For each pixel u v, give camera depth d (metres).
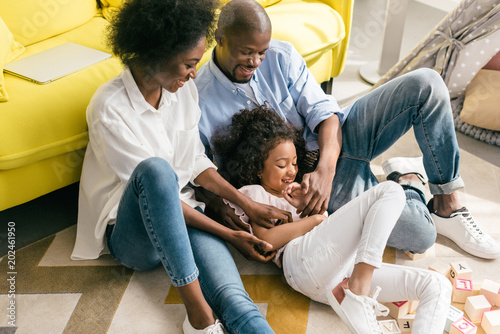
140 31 1.22
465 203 1.82
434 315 1.22
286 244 1.41
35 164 1.55
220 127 1.60
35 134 1.49
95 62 1.71
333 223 1.31
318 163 1.54
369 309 1.19
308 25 2.07
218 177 1.50
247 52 1.44
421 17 3.34
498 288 1.42
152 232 1.21
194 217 1.39
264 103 1.61
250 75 1.53
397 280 1.31
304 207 1.48
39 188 1.59
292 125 1.62
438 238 1.69
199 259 1.34
